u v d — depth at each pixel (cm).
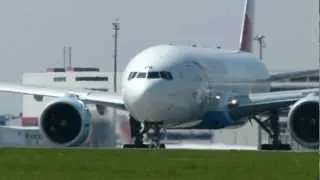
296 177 11831
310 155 14600
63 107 19712
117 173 12169
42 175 11994
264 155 14575
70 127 19775
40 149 15325
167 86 19938
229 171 12350
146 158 13888
